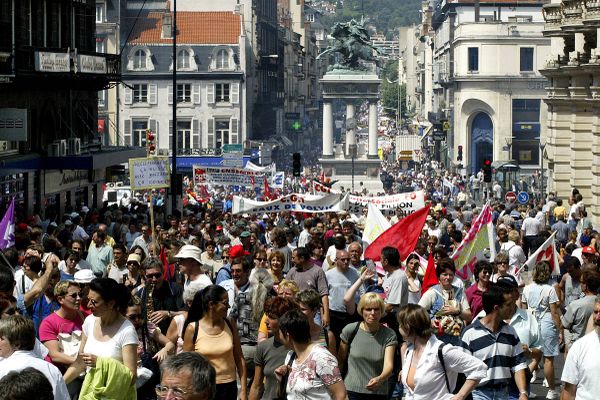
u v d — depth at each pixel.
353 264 28.02
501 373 19.19
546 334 26.31
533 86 161.75
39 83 65.69
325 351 16.66
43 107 69.12
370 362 19.98
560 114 81.38
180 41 156.00
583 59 75.38
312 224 42.84
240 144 146.38
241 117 155.75
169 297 23.64
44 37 68.75
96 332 18.09
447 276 23.53
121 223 49.84
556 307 26.39
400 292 24.42
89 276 21.59
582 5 73.19
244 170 63.78
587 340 17.62
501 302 19.17
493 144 163.62
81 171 76.88
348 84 164.50
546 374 26.47
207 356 18.98
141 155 83.75
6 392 10.88
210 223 42.72
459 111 164.62
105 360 16.30
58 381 15.25
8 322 15.54
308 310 19.25
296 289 21.92
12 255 26.58
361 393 20.00
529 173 160.75
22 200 65.31
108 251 36.72
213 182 63.94
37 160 66.12
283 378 17.92
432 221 48.22
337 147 176.50
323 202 51.41
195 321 19.22
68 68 65.00
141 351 20.58
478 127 164.50
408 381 17.86
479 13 179.00
